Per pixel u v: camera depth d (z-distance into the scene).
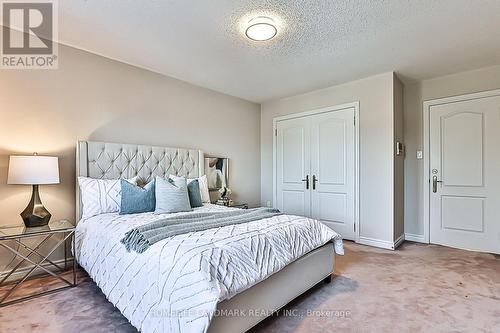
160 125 3.62
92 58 3.01
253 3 2.12
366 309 2.02
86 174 2.82
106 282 1.98
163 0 2.09
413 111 4.00
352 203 3.95
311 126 4.43
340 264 2.98
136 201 2.68
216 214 2.47
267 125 5.07
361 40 2.71
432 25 2.42
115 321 1.86
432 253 3.37
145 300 1.59
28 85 2.61
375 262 3.04
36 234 2.16
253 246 1.77
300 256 2.08
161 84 3.63
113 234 2.05
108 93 3.13
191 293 1.36
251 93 4.51
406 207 4.06
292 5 2.13
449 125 3.71
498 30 2.51
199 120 4.11
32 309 2.00
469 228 3.55
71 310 1.99
